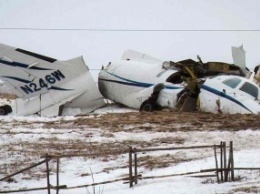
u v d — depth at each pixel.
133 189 45.03
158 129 74.38
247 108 80.75
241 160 54.41
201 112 86.38
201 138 69.38
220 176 48.06
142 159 59.44
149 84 95.25
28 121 83.06
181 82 93.25
